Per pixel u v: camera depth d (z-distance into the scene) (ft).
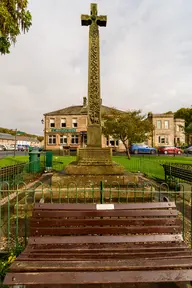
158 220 10.12
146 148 103.19
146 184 19.38
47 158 44.32
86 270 7.57
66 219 10.02
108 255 8.47
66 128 124.47
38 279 7.16
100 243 9.41
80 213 10.28
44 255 8.41
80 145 122.62
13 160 56.13
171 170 27.86
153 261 8.09
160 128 132.77
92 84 21.91
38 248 9.00
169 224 10.10
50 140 126.11
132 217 10.34
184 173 23.09
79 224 9.96
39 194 17.46
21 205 16.40
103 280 7.17
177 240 9.71
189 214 17.08
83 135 122.83
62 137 125.39
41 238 9.40
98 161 20.26
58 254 8.50
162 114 133.59
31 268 7.52
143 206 10.66
